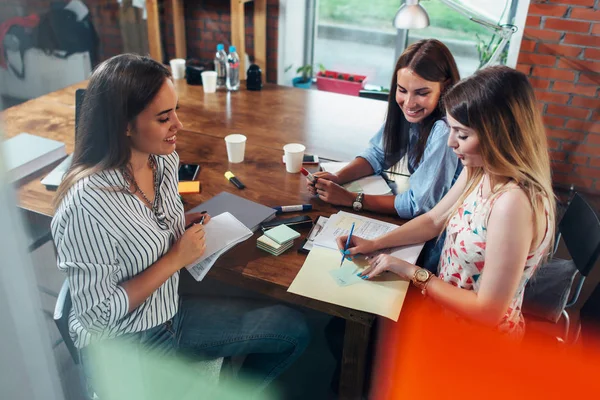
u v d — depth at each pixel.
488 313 1.12
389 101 1.68
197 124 2.22
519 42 3.09
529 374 1.36
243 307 1.44
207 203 1.58
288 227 1.43
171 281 1.25
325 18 4.04
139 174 1.19
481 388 1.31
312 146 2.05
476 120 1.07
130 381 1.02
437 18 3.66
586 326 1.58
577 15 2.76
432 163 1.50
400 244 1.39
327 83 3.99
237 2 3.20
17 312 0.34
